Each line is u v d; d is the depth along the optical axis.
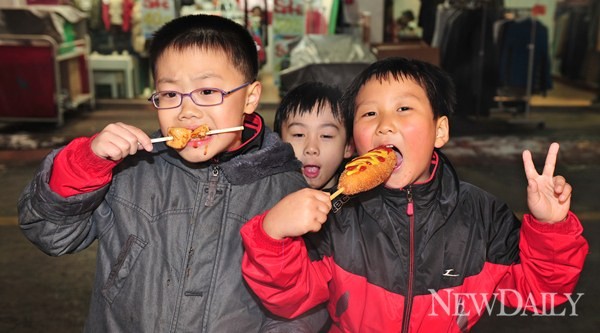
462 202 2.04
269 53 13.91
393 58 2.07
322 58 7.77
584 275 4.63
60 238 1.83
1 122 9.96
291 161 2.00
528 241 1.88
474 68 9.91
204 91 1.83
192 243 1.84
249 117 2.06
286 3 10.45
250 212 1.90
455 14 9.92
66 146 1.80
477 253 1.99
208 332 1.80
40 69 9.48
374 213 1.99
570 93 13.06
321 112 2.67
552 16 13.58
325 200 1.69
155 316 1.79
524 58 10.14
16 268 4.75
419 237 1.99
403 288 1.96
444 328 1.99
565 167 7.75
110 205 1.88
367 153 1.84
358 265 1.97
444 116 2.09
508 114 10.88
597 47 12.86
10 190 6.66
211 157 1.85
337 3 10.22
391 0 11.91
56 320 4.03
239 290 1.85
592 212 6.04
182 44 1.83
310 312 2.00
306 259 1.78
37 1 10.34
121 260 1.83
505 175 7.36
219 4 10.48
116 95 11.70
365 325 1.98
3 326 3.95
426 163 1.97
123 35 11.75
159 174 1.91
